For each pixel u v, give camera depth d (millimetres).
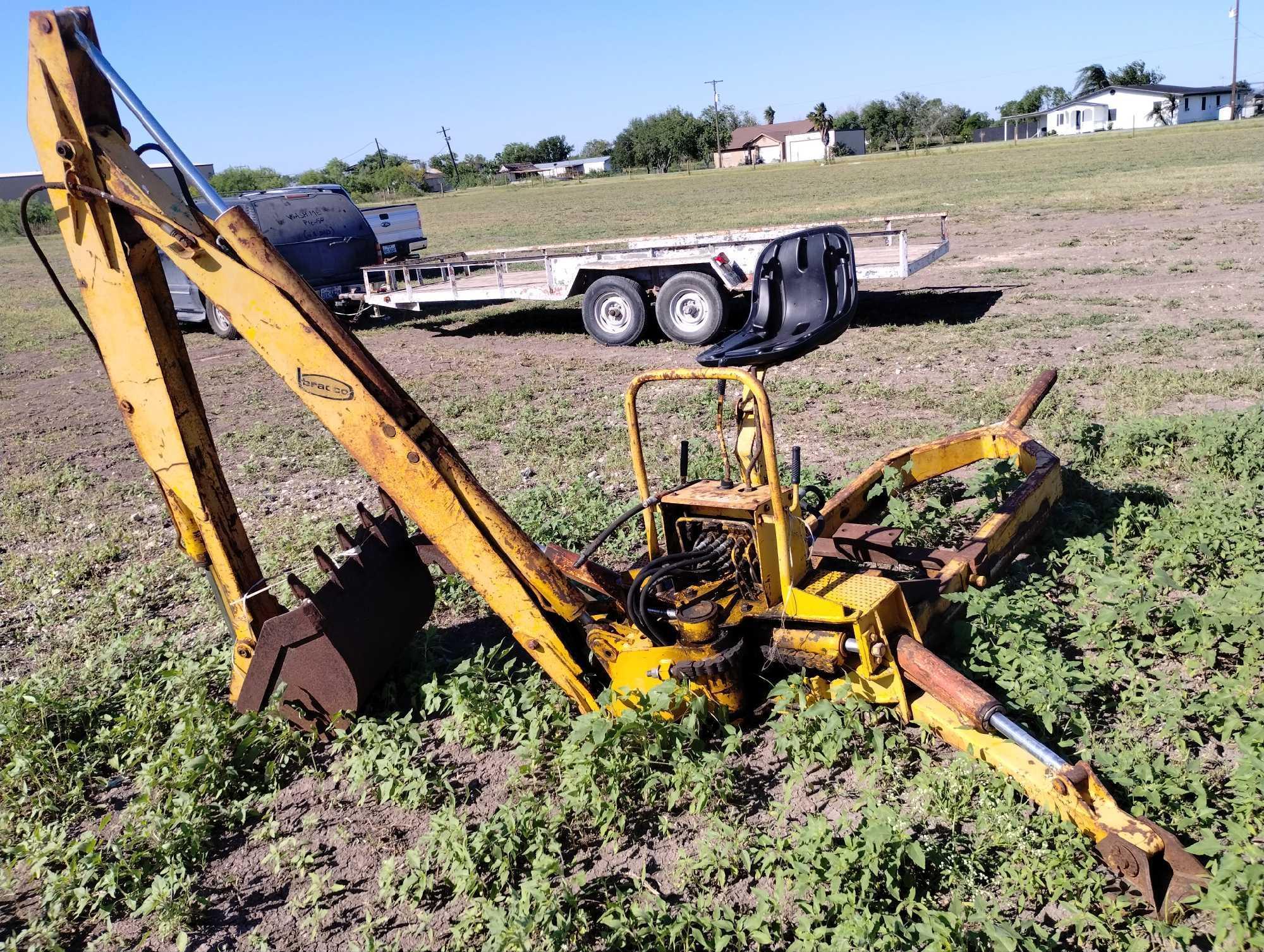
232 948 3506
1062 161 50469
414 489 3930
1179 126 89438
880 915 3082
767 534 4094
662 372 4215
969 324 13211
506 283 15617
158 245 3750
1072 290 15133
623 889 3525
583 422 10180
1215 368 9820
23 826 4188
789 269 4562
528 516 6844
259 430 10906
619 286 14109
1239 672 4113
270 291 3705
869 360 11680
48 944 3562
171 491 4195
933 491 6949
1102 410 8734
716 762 3787
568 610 4117
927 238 18047
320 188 18266
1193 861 2988
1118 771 3516
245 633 4434
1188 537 5332
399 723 4512
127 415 4094
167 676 4914
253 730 4484
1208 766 3750
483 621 5770
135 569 7043
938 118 113938
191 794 4156
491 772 4312
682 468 4508
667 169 111312
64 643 5988
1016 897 3242
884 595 3969
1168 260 17000
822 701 3922
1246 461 6633
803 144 103938
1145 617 4434
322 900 3693
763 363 4285
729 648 4090
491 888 3568
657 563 4180
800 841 3445
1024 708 3980
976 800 3576
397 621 4777
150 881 3809
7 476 9984
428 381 12969
